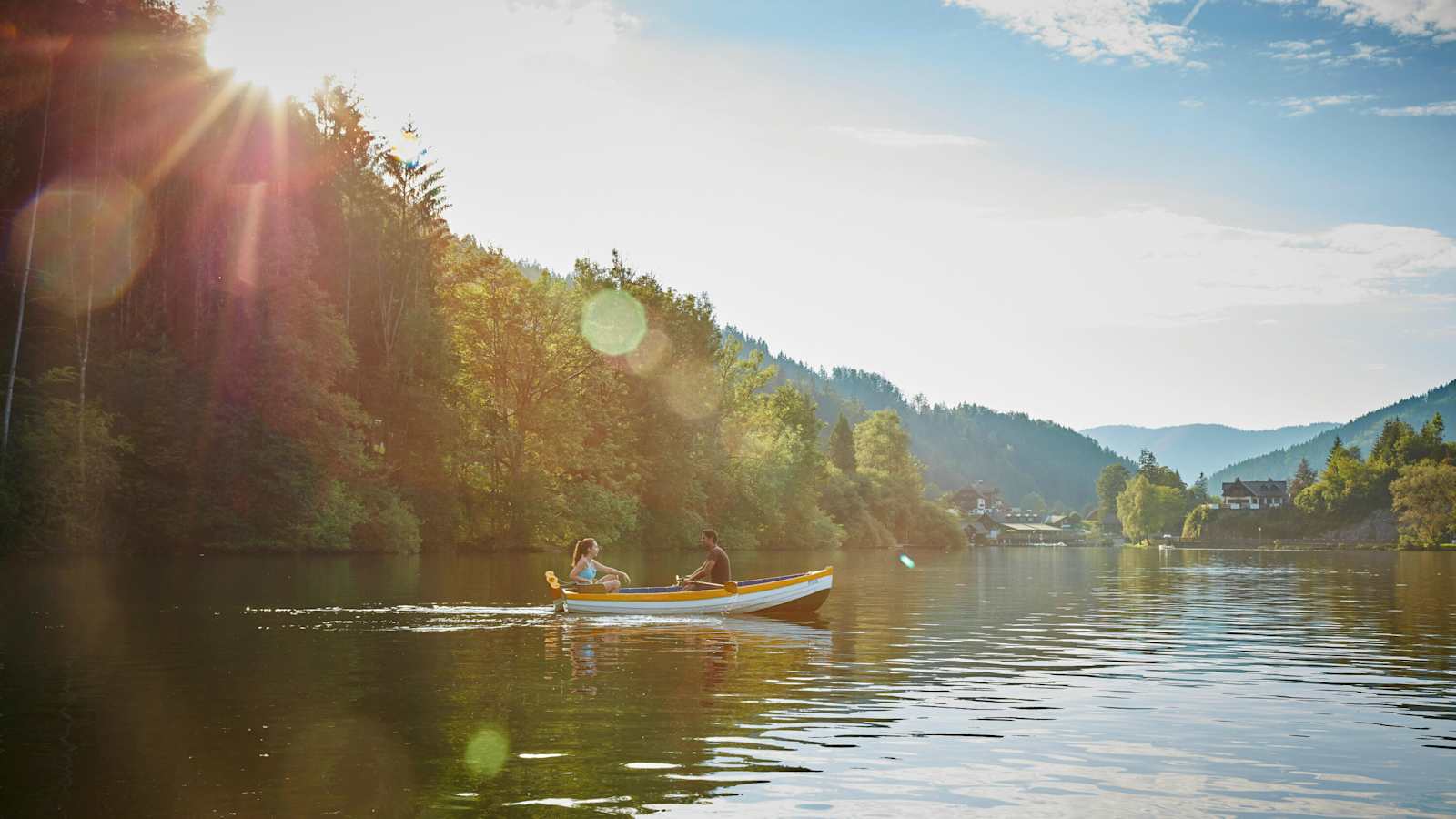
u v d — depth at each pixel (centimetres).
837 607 2570
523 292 6175
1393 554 10756
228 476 4378
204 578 3022
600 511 6406
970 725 1012
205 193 4550
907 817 702
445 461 5588
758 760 861
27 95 3950
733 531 8506
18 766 830
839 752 892
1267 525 18475
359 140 5512
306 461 4503
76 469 3834
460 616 2067
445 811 713
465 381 6084
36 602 2241
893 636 1852
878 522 12012
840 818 699
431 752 884
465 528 5800
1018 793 767
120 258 4278
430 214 5900
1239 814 717
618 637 1783
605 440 6781
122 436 4053
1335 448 18438
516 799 741
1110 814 714
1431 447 17338
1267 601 2983
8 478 3688
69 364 4100
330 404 4606
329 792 759
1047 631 1995
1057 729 997
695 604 2194
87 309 4150
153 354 4438
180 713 1050
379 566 3903
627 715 1050
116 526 4159
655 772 820
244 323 4506
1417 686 1288
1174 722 1038
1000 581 4084
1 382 3803
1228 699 1180
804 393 12231
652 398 7544
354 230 5350
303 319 4666
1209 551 13975
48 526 3803
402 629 1839
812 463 10119
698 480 8162
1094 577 4716
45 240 4028
